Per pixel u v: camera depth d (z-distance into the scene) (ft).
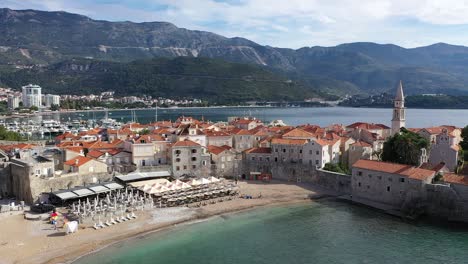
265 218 360.07
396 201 388.37
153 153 486.38
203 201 403.54
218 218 357.61
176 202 389.60
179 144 482.28
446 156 448.65
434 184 358.64
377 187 404.57
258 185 473.26
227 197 418.51
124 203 368.07
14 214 343.46
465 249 290.15
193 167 487.20
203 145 563.07
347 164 540.52
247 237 313.94
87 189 378.73
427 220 352.90
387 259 275.39
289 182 488.85
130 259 269.64
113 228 322.14
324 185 465.88
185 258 273.75
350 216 366.43
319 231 328.29
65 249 279.90
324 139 537.65
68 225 305.73
